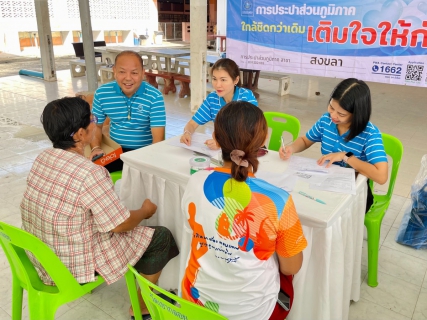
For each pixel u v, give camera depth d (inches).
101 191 54.2
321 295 57.2
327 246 54.5
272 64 192.9
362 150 74.9
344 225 60.3
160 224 75.5
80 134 56.0
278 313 50.1
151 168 72.1
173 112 234.7
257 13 188.5
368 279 82.4
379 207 82.2
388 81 164.6
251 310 44.4
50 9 650.8
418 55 154.0
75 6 682.8
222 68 88.4
